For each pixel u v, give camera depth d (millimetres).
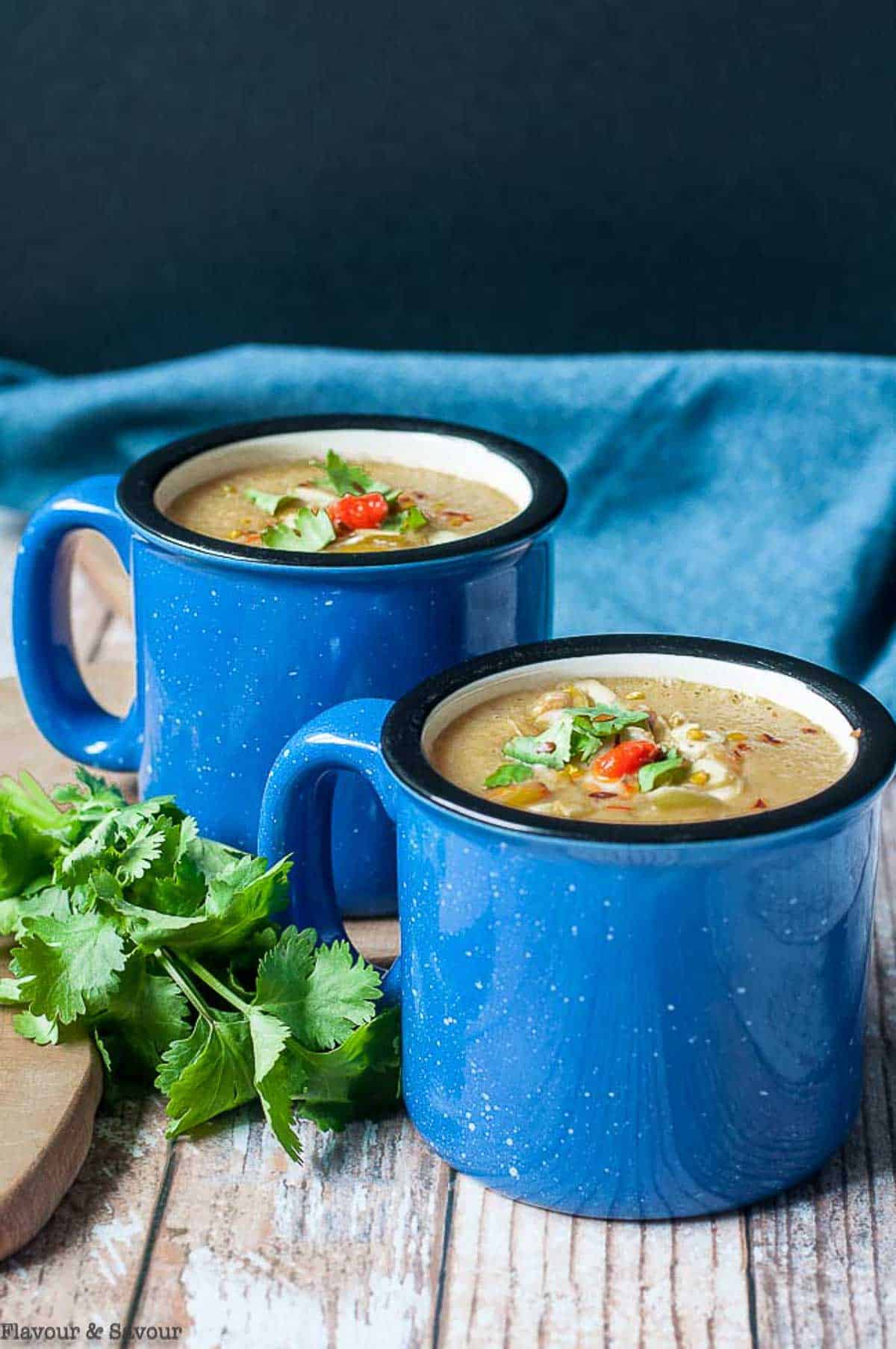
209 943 655
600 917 589
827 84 939
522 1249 615
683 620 888
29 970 644
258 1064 627
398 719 625
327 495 728
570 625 898
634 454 900
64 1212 625
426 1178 633
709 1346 594
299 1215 624
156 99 983
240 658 688
